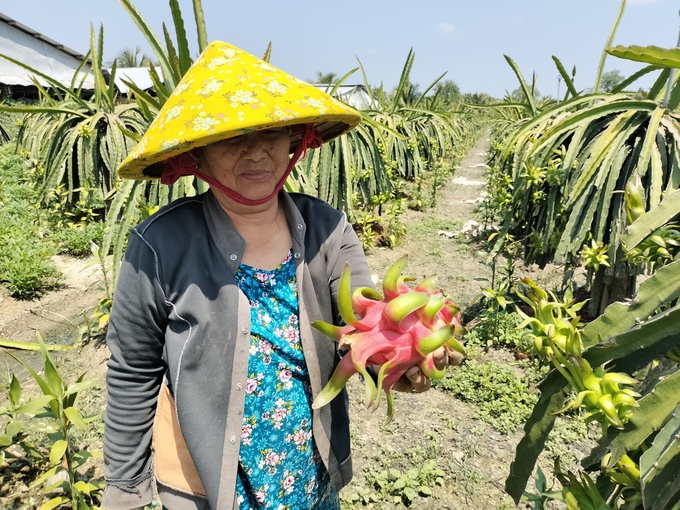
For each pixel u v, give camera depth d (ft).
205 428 3.61
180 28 7.46
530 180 11.75
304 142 3.67
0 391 10.24
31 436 8.90
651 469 2.56
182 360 3.56
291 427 3.96
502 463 8.53
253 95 3.04
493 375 10.70
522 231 14.24
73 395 7.18
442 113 28.48
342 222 4.09
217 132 2.92
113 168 19.89
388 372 2.75
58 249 18.38
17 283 14.65
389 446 8.93
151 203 12.35
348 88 70.33
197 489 3.99
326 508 4.61
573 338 2.84
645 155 9.04
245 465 3.85
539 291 3.13
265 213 3.70
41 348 6.67
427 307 2.74
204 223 3.71
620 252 10.24
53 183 19.77
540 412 3.37
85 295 15.55
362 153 19.86
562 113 12.49
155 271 3.56
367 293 3.12
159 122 3.22
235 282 3.63
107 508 3.98
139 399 3.92
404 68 28.02
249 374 3.73
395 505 7.72
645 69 10.17
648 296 2.91
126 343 3.75
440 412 9.94
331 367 4.02
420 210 28.25
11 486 7.81
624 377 2.78
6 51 68.28
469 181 40.11
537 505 4.61
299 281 3.81
